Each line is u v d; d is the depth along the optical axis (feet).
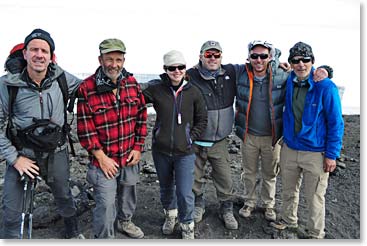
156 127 12.59
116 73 11.12
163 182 13.29
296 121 12.72
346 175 20.27
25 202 11.75
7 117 11.26
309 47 12.14
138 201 17.02
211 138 13.83
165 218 15.29
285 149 13.41
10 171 11.66
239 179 19.77
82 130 11.37
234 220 14.61
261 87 13.52
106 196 11.69
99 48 11.04
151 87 12.51
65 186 12.35
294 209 14.05
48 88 11.07
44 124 11.14
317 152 12.55
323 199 13.03
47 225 14.48
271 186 14.79
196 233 14.24
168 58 11.84
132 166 12.49
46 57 10.54
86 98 11.26
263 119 13.75
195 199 15.16
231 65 14.28
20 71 10.82
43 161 11.55
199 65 13.75
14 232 12.05
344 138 28.43
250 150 14.34
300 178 13.66
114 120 11.52
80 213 15.53
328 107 12.06
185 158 12.48
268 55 12.90
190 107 12.42
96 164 11.71
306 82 12.38
